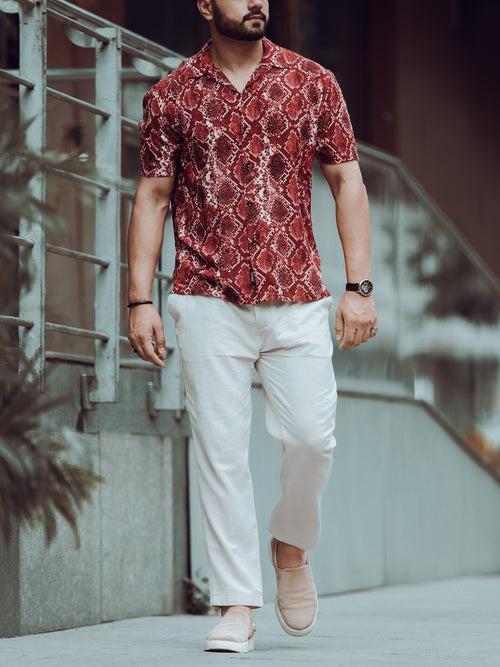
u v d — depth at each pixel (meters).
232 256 4.81
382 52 17.52
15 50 5.68
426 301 10.73
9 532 3.24
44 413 3.20
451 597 8.59
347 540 9.14
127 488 6.62
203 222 4.87
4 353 3.25
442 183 18.73
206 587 7.12
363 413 9.52
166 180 4.95
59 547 5.97
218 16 4.73
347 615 6.99
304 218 4.87
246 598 4.89
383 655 4.86
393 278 10.14
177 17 15.02
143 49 6.85
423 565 10.37
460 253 11.39
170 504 7.04
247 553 4.92
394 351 10.09
